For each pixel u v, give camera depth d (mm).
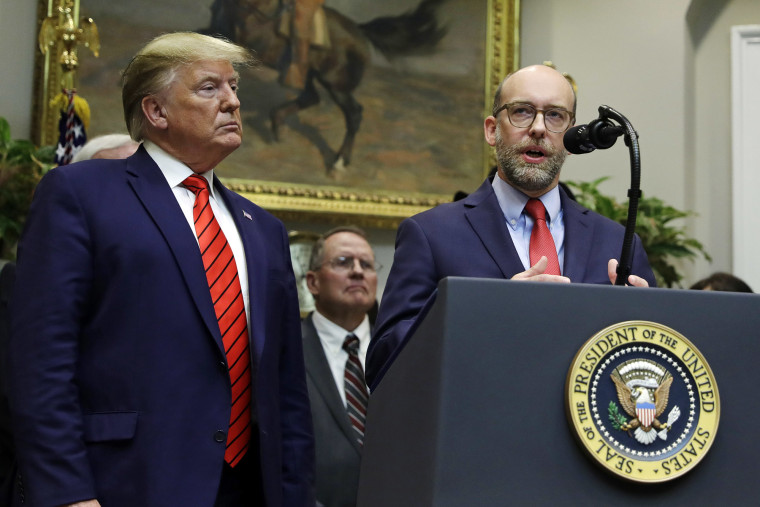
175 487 2150
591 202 6391
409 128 7137
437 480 1410
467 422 1436
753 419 1537
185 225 2367
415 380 1563
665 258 6484
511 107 2691
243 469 2361
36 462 2098
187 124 2438
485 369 1457
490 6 7418
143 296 2256
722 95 7531
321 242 4465
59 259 2234
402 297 2529
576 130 2045
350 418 4105
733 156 7348
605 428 1467
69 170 2352
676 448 1484
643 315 1535
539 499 1433
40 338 2178
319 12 7027
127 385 2203
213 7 6805
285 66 6895
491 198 2711
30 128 6305
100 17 6520
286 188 6707
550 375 1476
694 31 7613
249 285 2436
